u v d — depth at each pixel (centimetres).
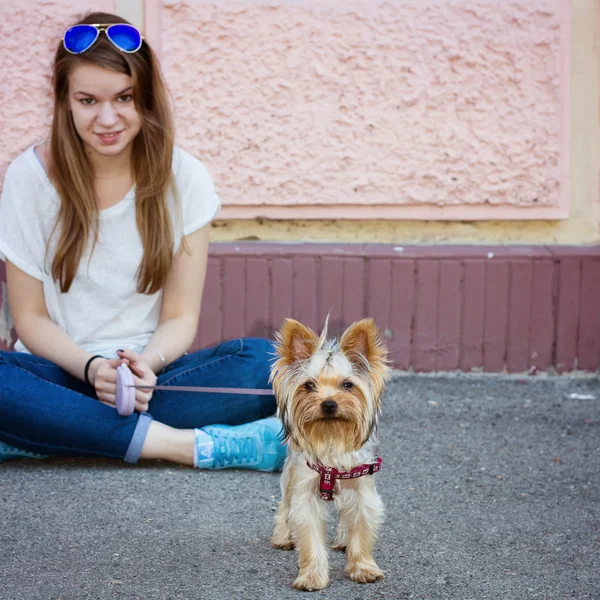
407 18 498
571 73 511
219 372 375
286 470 295
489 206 514
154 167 363
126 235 373
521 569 287
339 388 271
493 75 503
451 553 298
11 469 369
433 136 506
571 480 368
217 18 496
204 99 502
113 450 362
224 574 282
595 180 519
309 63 501
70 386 376
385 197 510
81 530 311
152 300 386
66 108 351
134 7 504
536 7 499
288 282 505
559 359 514
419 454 397
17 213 366
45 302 379
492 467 382
